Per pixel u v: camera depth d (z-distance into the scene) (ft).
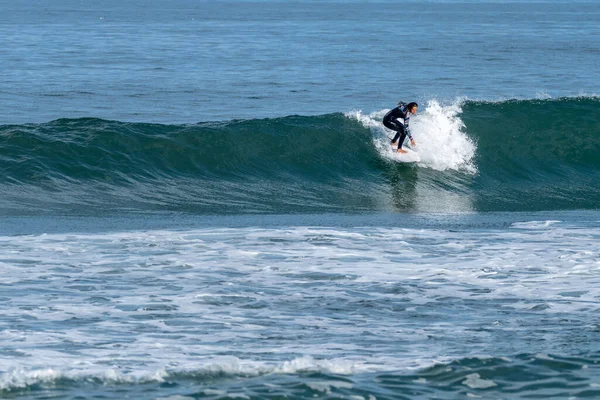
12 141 241.55
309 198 240.94
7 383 95.25
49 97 501.15
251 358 107.45
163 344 112.88
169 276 148.87
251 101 497.46
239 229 192.34
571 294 141.38
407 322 125.39
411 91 552.82
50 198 219.41
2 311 125.70
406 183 261.03
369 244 179.22
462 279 150.82
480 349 111.96
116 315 125.70
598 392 96.84
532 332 120.26
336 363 104.68
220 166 255.09
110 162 243.40
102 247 169.99
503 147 284.20
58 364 103.19
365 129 279.69
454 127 286.87
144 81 589.32
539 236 191.11
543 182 272.51
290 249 172.14
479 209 236.02
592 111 299.58
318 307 132.57
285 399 93.40
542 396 95.61
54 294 135.74
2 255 160.56
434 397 94.99
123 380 97.86
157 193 233.55
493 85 593.42
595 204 249.14
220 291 140.15
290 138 270.05
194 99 504.02
